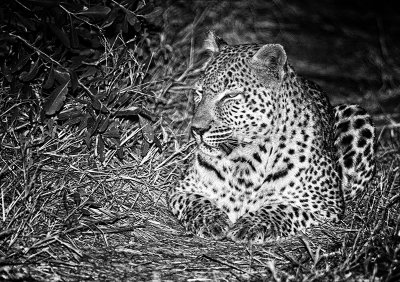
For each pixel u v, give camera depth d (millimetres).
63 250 7922
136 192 9680
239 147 9211
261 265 8117
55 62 8969
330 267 7871
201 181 9453
